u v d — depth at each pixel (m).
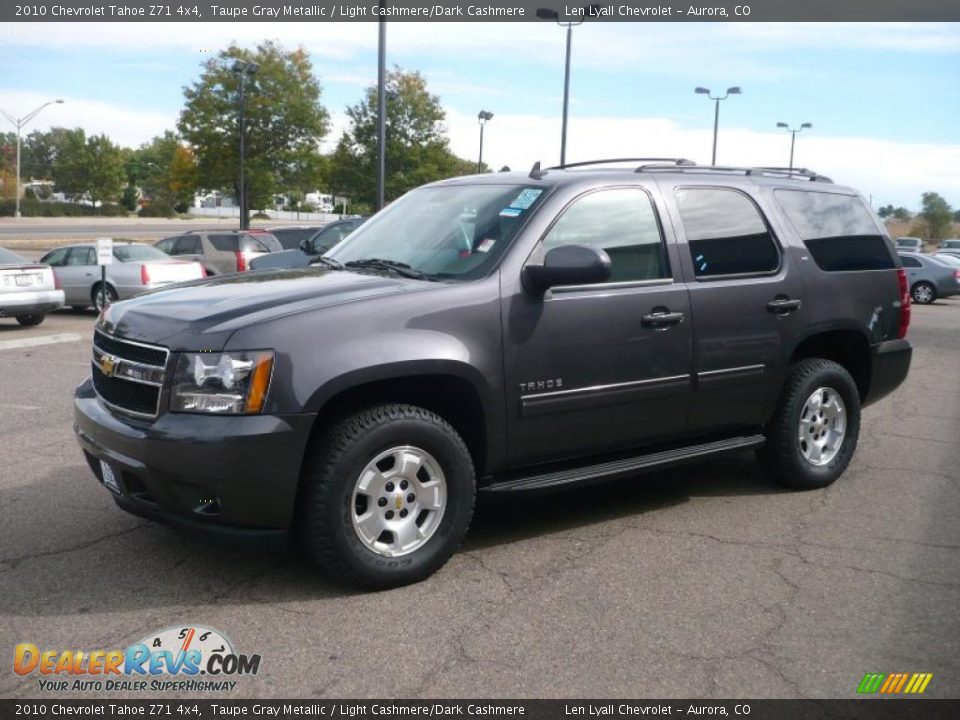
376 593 4.14
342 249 5.34
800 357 5.93
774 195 5.69
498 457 4.50
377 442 4.04
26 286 14.38
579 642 3.69
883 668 3.52
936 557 4.68
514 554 4.66
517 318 4.44
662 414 5.02
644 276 4.94
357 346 4.00
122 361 4.14
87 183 93.12
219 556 4.55
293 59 38.12
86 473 6.02
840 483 6.05
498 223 4.71
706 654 3.61
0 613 3.91
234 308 4.09
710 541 4.88
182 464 3.81
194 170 38.41
